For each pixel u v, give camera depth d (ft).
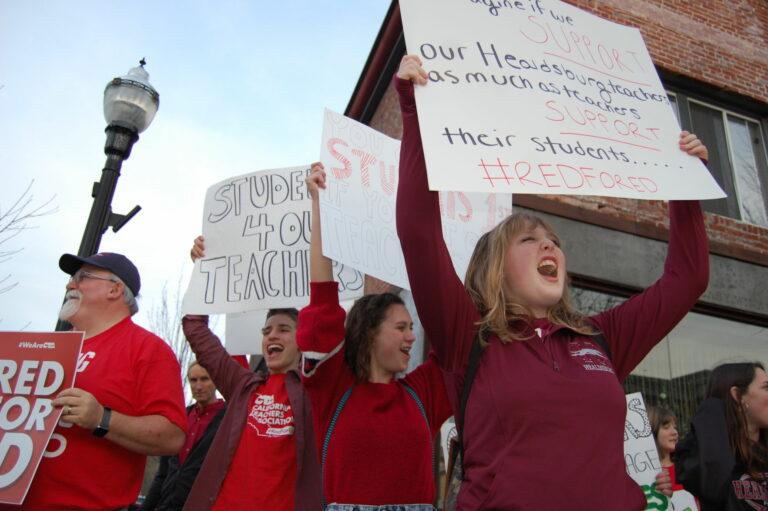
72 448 7.27
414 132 5.88
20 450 6.96
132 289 8.82
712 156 22.22
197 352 10.39
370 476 6.65
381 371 7.63
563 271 6.01
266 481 8.39
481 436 4.95
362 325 7.66
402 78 5.93
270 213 11.12
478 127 5.94
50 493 7.09
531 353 5.29
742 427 8.90
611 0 21.56
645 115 7.10
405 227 5.54
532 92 6.47
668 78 22.12
